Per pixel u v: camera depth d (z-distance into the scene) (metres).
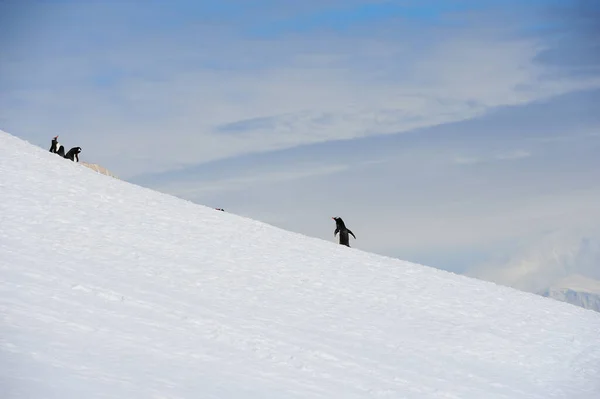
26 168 49.59
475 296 46.25
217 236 46.69
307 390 23.36
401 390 26.22
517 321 42.06
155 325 25.69
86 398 17.06
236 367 23.77
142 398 18.22
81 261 32.91
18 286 25.66
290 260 44.94
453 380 29.38
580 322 45.31
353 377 26.30
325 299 38.12
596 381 33.56
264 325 30.17
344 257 49.94
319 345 29.34
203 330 26.81
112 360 20.72
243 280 37.78
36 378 17.53
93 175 54.72
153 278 33.38
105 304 26.52
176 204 53.66
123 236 40.16
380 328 34.94
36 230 36.78
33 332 21.08
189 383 20.70
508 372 32.69
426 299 42.75
